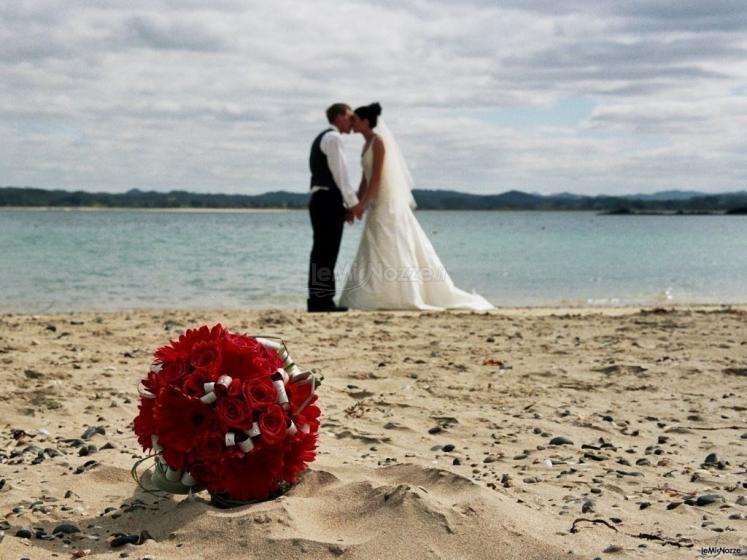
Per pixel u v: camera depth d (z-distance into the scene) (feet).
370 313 35.73
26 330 27.91
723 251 108.17
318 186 37.99
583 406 18.15
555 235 172.04
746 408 17.97
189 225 215.10
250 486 10.83
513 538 9.12
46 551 9.38
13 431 15.02
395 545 9.00
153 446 11.02
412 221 40.16
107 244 101.60
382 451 14.43
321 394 18.93
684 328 30.22
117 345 25.13
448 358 23.81
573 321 32.50
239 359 11.09
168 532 9.88
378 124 39.22
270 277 60.90
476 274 68.03
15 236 118.93
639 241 143.33
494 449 14.74
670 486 12.48
